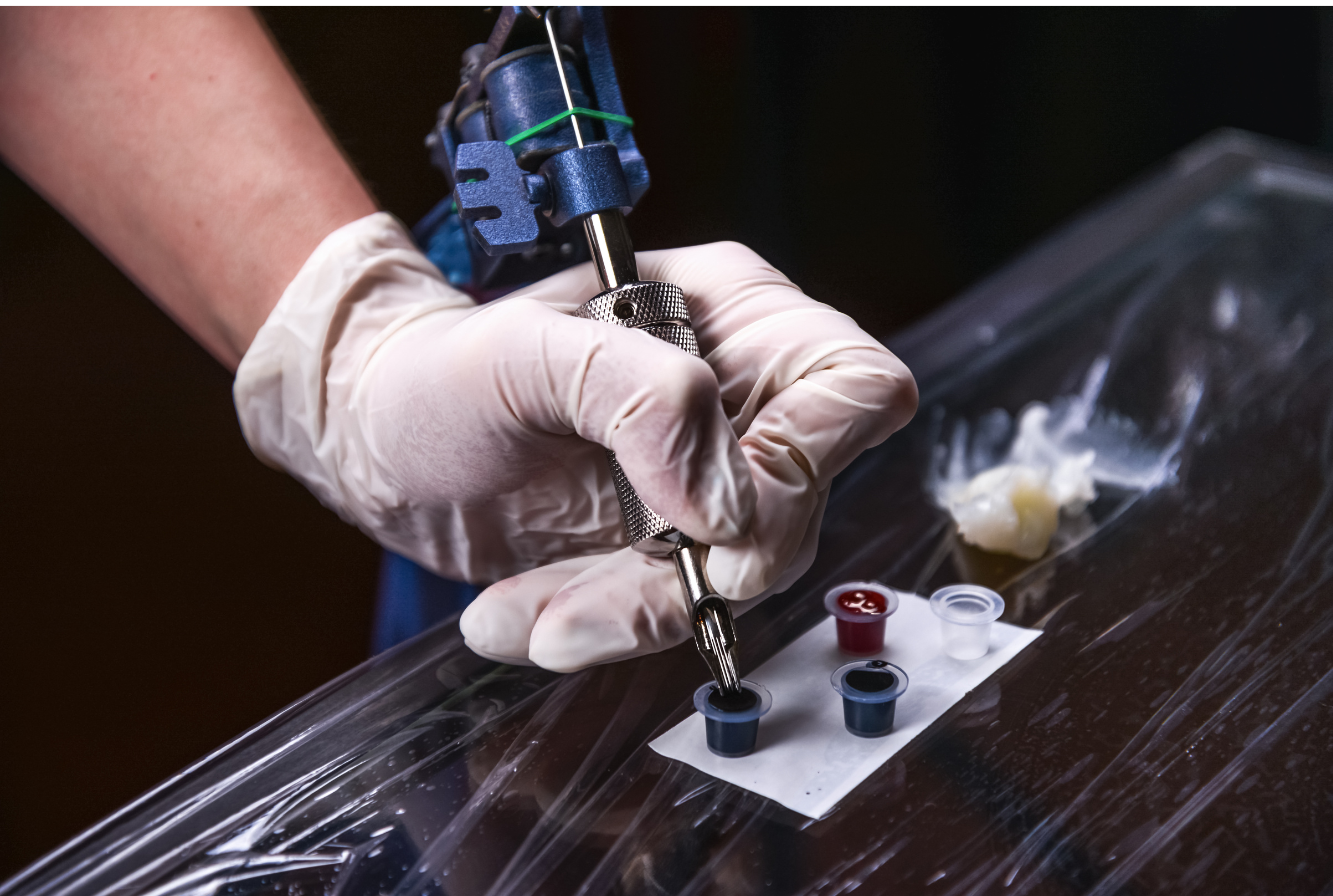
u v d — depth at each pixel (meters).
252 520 2.06
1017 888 0.53
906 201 2.87
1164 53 2.74
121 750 2.00
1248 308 1.43
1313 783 0.59
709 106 2.46
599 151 0.74
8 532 1.91
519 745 0.71
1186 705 0.68
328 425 1.00
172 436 1.98
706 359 0.90
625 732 0.71
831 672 0.76
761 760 0.66
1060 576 0.87
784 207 2.73
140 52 1.07
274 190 1.05
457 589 1.21
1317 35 2.63
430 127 2.00
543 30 0.79
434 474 0.90
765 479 0.77
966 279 3.01
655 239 2.56
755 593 0.76
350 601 2.14
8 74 1.04
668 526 0.70
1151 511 0.97
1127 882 0.53
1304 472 1.00
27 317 1.84
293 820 0.65
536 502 0.93
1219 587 0.82
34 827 1.87
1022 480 0.93
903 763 0.65
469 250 1.01
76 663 1.99
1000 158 2.87
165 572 2.02
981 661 0.76
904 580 0.90
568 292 0.97
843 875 0.56
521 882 0.58
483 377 0.79
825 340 0.85
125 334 1.90
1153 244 1.68
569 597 0.76
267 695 2.09
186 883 0.60
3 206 1.75
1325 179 1.85
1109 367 1.31
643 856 0.59
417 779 0.68
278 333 0.99
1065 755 0.64
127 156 1.05
